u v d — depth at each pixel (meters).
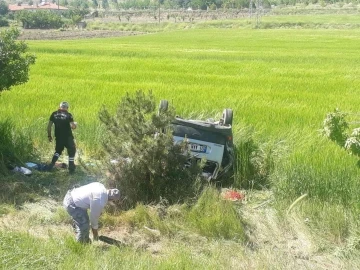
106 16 168.25
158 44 64.94
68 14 159.62
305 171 10.44
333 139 7.68
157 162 9.83
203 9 184.25
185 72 30.48
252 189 11.08
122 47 56.34
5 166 11.39
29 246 7.86
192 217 9.19
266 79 26.92
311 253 8.58
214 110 15.41
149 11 171.88
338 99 19.84
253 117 15.19
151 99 10.23
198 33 99.50
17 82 11.92
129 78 26.69
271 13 162.62
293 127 13.79
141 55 44.59
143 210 9.26
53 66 32.75
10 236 8.13
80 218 8.29
